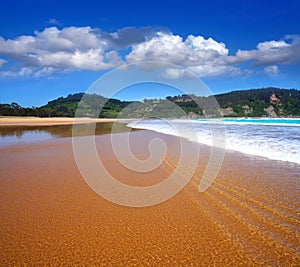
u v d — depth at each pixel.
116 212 3.86
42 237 3.10
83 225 3.42
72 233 3.20
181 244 2.93
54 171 6.46
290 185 5.02
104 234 3.17
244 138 13.10
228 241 2.97
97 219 3.61
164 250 2.81
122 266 2.54
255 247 2.83
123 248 2.86
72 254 2.74
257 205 4.02
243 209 3.88
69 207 4.05
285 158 7.78
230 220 3.52
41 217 3.67
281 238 3.00
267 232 3.15
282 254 2.68
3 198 4.46
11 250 2.81
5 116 69.56
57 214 3.78
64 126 28.59
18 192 4.79
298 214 3.66
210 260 2.61
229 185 5.11
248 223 3.41
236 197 4.41
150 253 2.76
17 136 16.16
